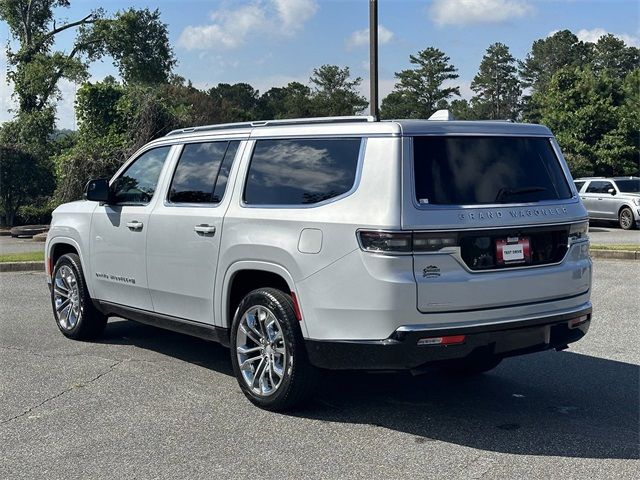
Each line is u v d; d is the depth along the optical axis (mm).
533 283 4973
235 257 5520
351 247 4754
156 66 40750
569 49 103438
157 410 5414
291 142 5457
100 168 24781
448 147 4934
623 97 42375
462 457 4488
